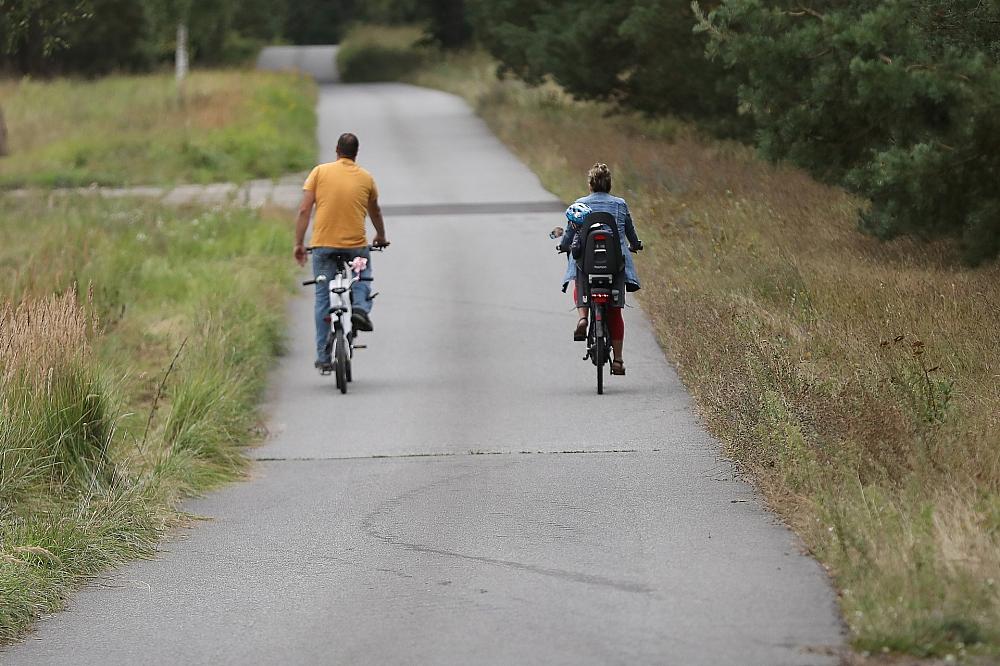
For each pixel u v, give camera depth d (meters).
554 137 100.69
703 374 37.78
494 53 136.88
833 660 17.80
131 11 193.50
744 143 84.19
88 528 24.45
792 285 44.38
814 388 29.86
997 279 43.25
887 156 38.38
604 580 21.94
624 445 33.44
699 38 83.19
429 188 85.75
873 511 23.09
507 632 19.42
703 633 19.02
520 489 29.19
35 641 19.89
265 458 34.00
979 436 27.00
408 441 35.03
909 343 35.38
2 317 32.44
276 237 65.00
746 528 24.94
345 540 25.44
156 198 85.31
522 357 44.88
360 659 18.55
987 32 41.00
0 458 26.27
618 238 39.03
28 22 67.06
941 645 17.91
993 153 37.62
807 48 40.88
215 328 42.25
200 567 23.80
